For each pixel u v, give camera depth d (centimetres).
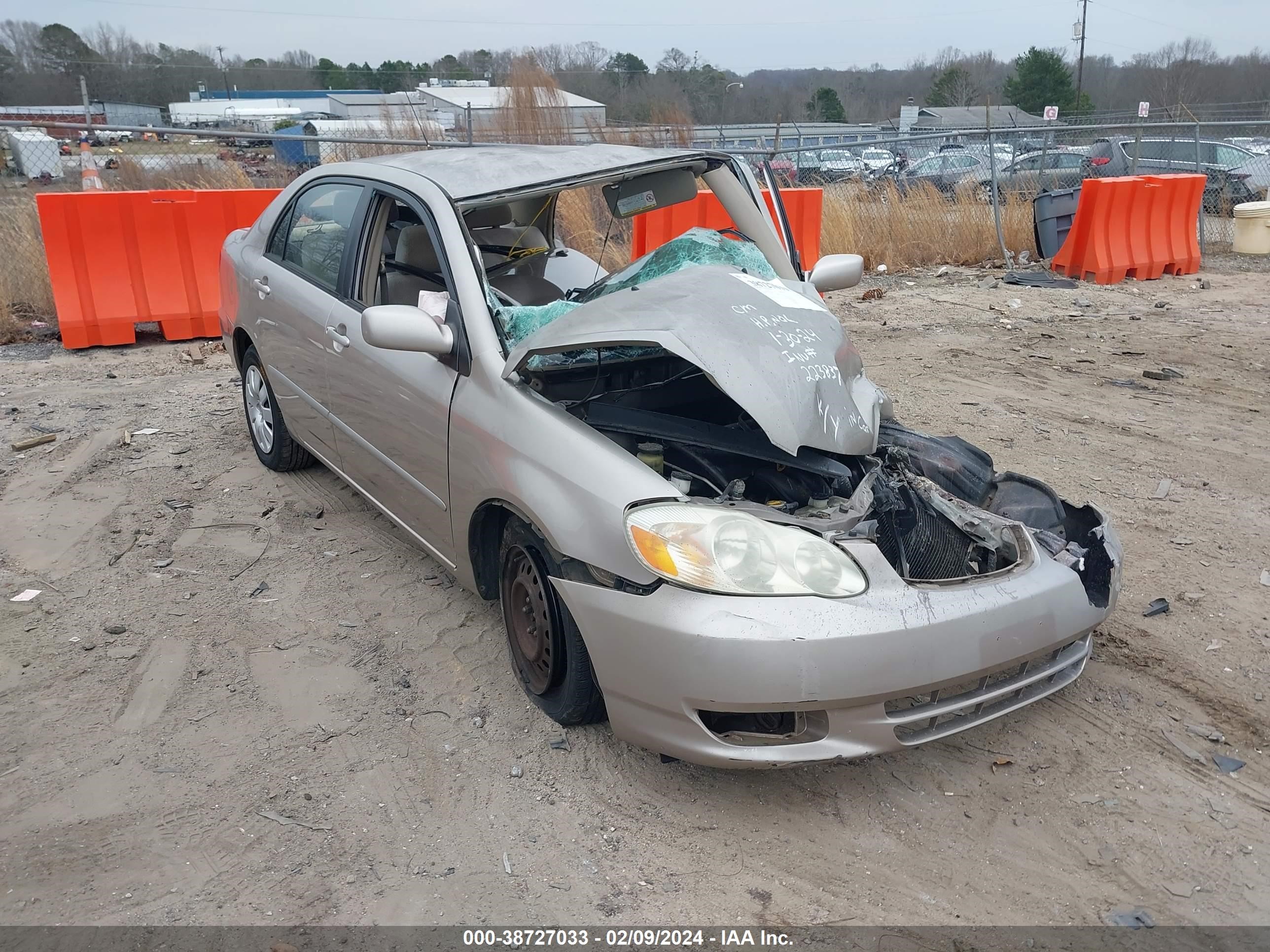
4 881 260
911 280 1162
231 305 526
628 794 298
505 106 1501
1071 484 536
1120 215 1161
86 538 460
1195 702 347
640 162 392
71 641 375
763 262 387
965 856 276
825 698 260
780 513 292
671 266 379
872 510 306
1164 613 404
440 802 293
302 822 284
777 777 307
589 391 354
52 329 834
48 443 577
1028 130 1259
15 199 980
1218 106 3450
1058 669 304
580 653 301
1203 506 510
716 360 293
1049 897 262
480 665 363
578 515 287
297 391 463
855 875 269
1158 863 274
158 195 780
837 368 316
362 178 422
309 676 355
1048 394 702
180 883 261
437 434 350
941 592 277
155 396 668
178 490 514
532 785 301
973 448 377
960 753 320
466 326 340
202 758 311
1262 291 1109
